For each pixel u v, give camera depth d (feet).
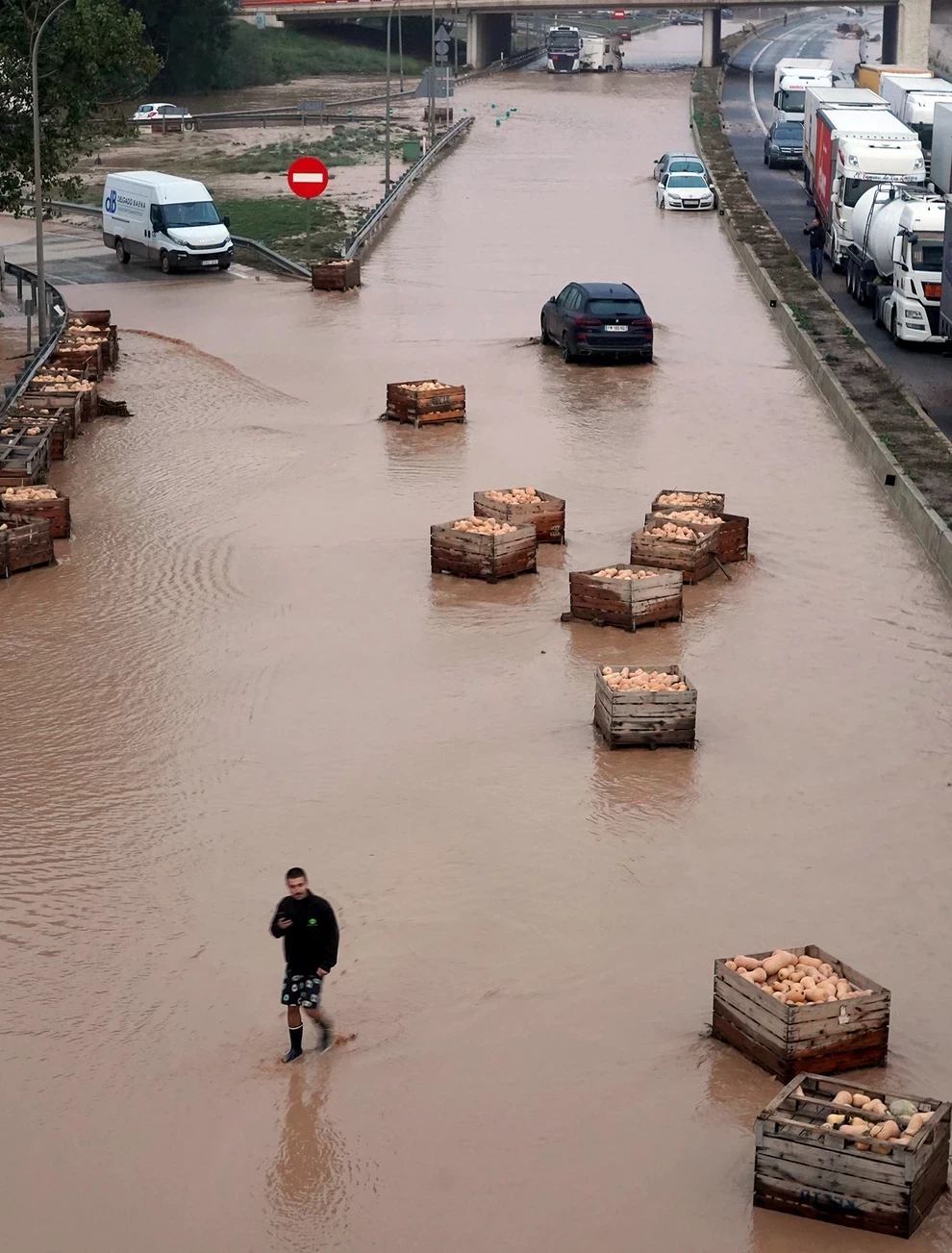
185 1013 57.82
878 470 129.08
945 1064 54.44
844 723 82.48
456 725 82.12
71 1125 51.72
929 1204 47.21
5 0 205.87
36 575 106.11
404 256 240.32
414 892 65.57
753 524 116.88
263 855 69.05
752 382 164.76
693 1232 46.55
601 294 171.32
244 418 150.20
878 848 69.51
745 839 70.23
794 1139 46.70
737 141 376.48
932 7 569.64
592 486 127.03
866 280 197.16
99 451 138.41
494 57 580.71
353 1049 55.31
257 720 82.79
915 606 100.12
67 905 65.10
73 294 218.59
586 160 345.31
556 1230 46.70
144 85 246.47
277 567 107.24
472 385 163.53
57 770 77.20
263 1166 49.60
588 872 67.15
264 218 277.23
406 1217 47.26
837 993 53.83
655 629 95.91
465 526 106.11
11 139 208.74
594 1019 56.80
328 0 571.69
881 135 224.74
